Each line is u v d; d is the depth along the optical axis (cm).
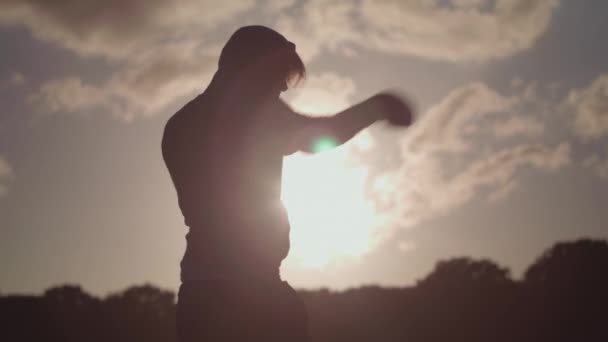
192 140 413
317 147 410
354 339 1636
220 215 404
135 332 1702
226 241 402
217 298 397
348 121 397
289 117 414
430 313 1708
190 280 404
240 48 422
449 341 1578
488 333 1609
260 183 409
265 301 400
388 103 397
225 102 414
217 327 397
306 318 412
